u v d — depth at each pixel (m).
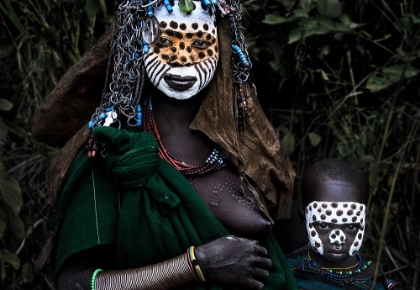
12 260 3.39
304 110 3.58
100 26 3.61
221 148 2.32
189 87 2.27
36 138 2.59
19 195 3.26
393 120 3.46
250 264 2.20
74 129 2.55
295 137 3.62
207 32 2.26
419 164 3.38
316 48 3.40
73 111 2.50
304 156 3.57
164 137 2.36
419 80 3.42
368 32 3.52
